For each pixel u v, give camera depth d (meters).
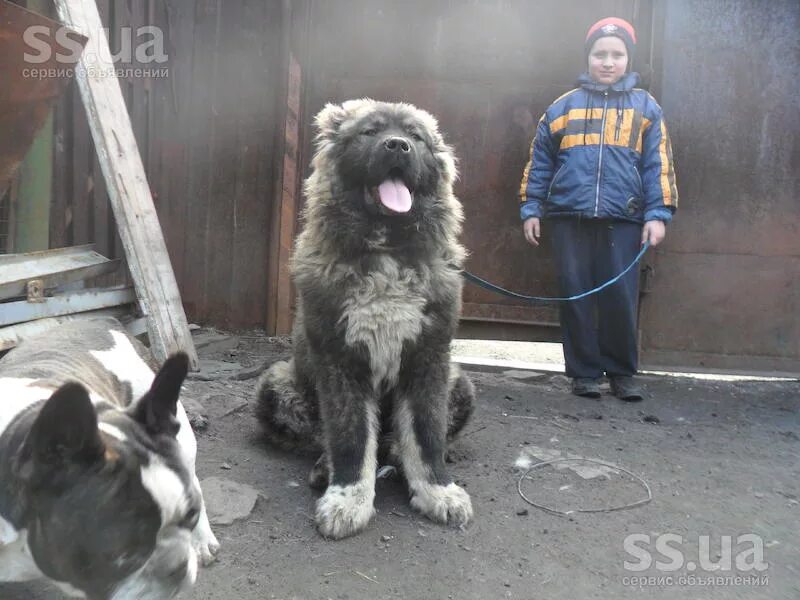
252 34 6.34
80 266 4.41
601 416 4.98
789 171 5.97
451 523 3.14
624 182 5.16
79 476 1.77
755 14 5.86
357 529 3.03
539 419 4.82
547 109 5.68
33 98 4.11
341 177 3.42
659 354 6.23
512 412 4.97
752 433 4.71
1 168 4.21
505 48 6.16
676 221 6.09
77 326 3.01
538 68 6.15
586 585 2.70
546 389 5.72
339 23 6.29
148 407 2.01
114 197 4.76
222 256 6.61
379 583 2.65
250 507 3.16
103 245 5.88
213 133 6.48
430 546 2.96
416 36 6.23
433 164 3.53
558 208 5.31
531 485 3.64
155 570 1.86
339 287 3.27
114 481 1.79
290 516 3.18
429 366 3.35
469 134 6.26
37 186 5.04
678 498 3.54
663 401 5.46
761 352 6.17
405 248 3.36
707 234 6.09
